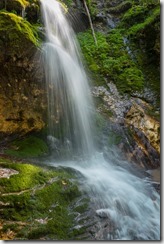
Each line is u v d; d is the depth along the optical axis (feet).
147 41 36.88
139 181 21.89
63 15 34.01
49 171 18.95
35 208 15.74
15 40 22.17
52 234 15.02
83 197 17.72
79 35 39.09
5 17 22.40
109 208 17.51
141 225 17.39
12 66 22.53
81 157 24.50
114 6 46.55
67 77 27.66
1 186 16.02
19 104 23.20
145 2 43.50
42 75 24.71
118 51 37.58
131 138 27.14
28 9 28.25
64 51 29.68
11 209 15.24
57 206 16.40
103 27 42.32
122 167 24.04
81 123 26.99
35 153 22.27
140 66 36.06
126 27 41.37
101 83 33.35
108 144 26.14
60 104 26.09
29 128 23.54
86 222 16.15
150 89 33.50
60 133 25.32
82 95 29.14
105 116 29.01
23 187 16.44
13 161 19.86
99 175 21.27
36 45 23.71
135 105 30.71
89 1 43.01
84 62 34.76
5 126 22.34
